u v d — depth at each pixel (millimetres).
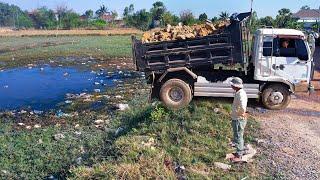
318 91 19875
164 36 14969
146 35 15188
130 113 16859
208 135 12562
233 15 15805
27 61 38375
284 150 11695
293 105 16844
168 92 14789
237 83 10758
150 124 13594
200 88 15055
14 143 14172
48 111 18953
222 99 15719
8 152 13266
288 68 15039
